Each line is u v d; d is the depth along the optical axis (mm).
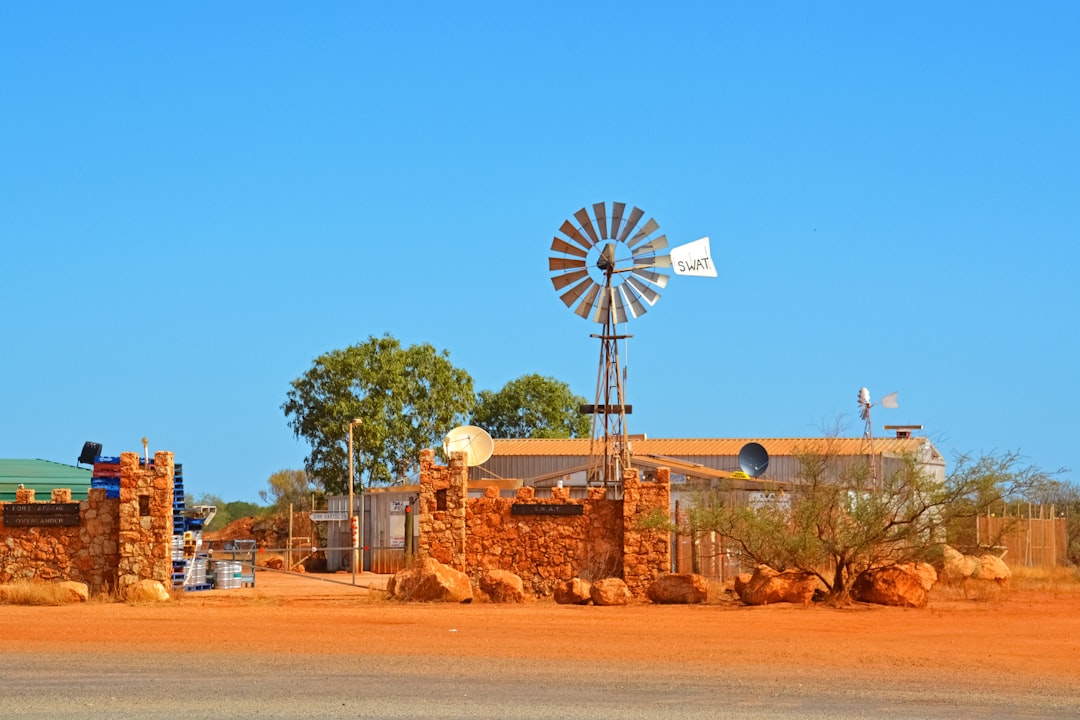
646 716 17750
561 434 103562
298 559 71000
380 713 18016
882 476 42719
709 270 44375
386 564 62594
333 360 86750
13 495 53031
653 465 55219
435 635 27734
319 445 85812
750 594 35875
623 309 44219
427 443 87188
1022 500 37531
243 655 24312
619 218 44531
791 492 38000
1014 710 18359
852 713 18016
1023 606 35062
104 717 17812
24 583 37906
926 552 36156
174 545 41719
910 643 26219
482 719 17562
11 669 22469
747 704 18734
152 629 28953
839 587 36094
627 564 39094
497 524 40625
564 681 20953
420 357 88625
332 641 26531
